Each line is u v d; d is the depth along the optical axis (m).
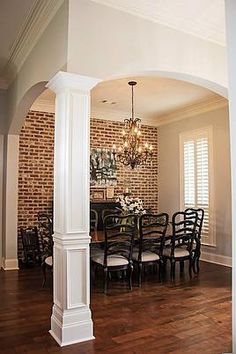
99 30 2.97
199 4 3.05
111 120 7.00
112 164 6.93
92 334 2.81
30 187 6.03
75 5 2.87
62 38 2.94
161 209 7.51
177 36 3.44
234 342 1.14
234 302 1.15
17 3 3.14
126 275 4.97
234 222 1.16
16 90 4.68
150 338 2.79
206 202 6.29
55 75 2.92
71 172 2.83
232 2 1.21
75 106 2.88
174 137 7.21
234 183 1.17
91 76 2.91
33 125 6.12
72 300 2.77
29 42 3.79
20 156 5.97
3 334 2.85
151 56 3.24
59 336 2.71
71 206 2.81
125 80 5.02
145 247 4.54
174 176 7.16
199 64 3.57
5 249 5.39
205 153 6.35
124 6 3.07
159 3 3.04
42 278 4.80
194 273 5.20
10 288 4.27
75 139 2.87
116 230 5.11
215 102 6.07
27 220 5.97
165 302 3.75
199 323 3.12
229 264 5.73
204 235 6.29
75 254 2.82
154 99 6.11
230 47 1.21
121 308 3.54
